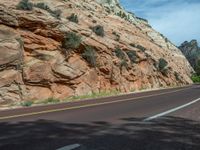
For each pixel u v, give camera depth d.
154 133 8.12
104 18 68.81
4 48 25.73
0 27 27.30
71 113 13.20
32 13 31.17
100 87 37.97
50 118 11.13
